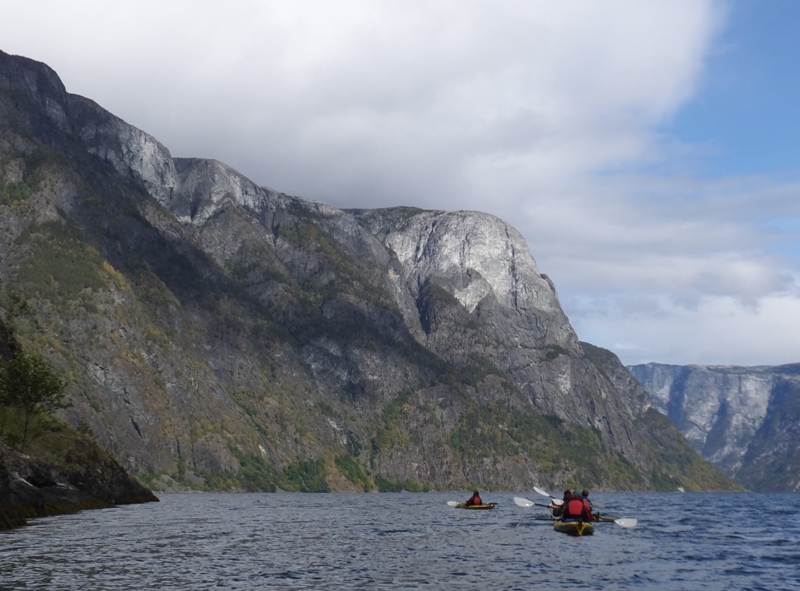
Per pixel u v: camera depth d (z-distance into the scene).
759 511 162.88
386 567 56.44
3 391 107.38
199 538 72.12
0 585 46.12
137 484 130.12
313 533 81.75
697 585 51.28
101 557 56.97
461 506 135.50
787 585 51.75
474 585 49.78
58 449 113.62
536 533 84.12
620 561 61.59
